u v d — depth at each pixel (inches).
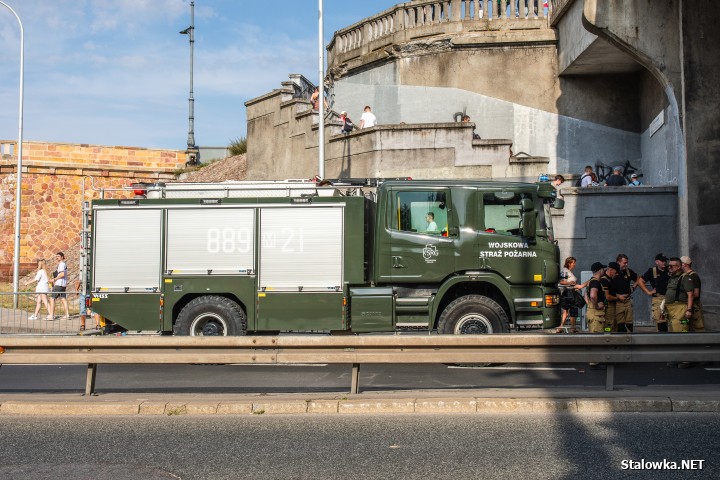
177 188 553.9
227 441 307.6
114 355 385.1
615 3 722.8
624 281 530.3
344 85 1117.1
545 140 967.0
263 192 549.6
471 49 994.7
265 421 343.3
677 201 746.2
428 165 901.2
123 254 540.4
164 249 537.6
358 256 526.0
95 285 541.0
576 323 686.5
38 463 278.8
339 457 281.3
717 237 684.1
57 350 388.5
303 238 530.0
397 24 1039.0
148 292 536.4
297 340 376.8
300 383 448.1
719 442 294.5
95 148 1547.7
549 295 518.0
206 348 381.7
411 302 518.0
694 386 397.7
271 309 528.1
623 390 381.4
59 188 1526.8
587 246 770.8
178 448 297.9
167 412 361.1
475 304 507.5
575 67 920.3
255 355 378.6
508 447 290.5
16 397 387.2
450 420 339.0
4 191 1507.1
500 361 371.9
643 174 928.3
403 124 907.4
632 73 949.2
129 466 273.6
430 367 511.5
